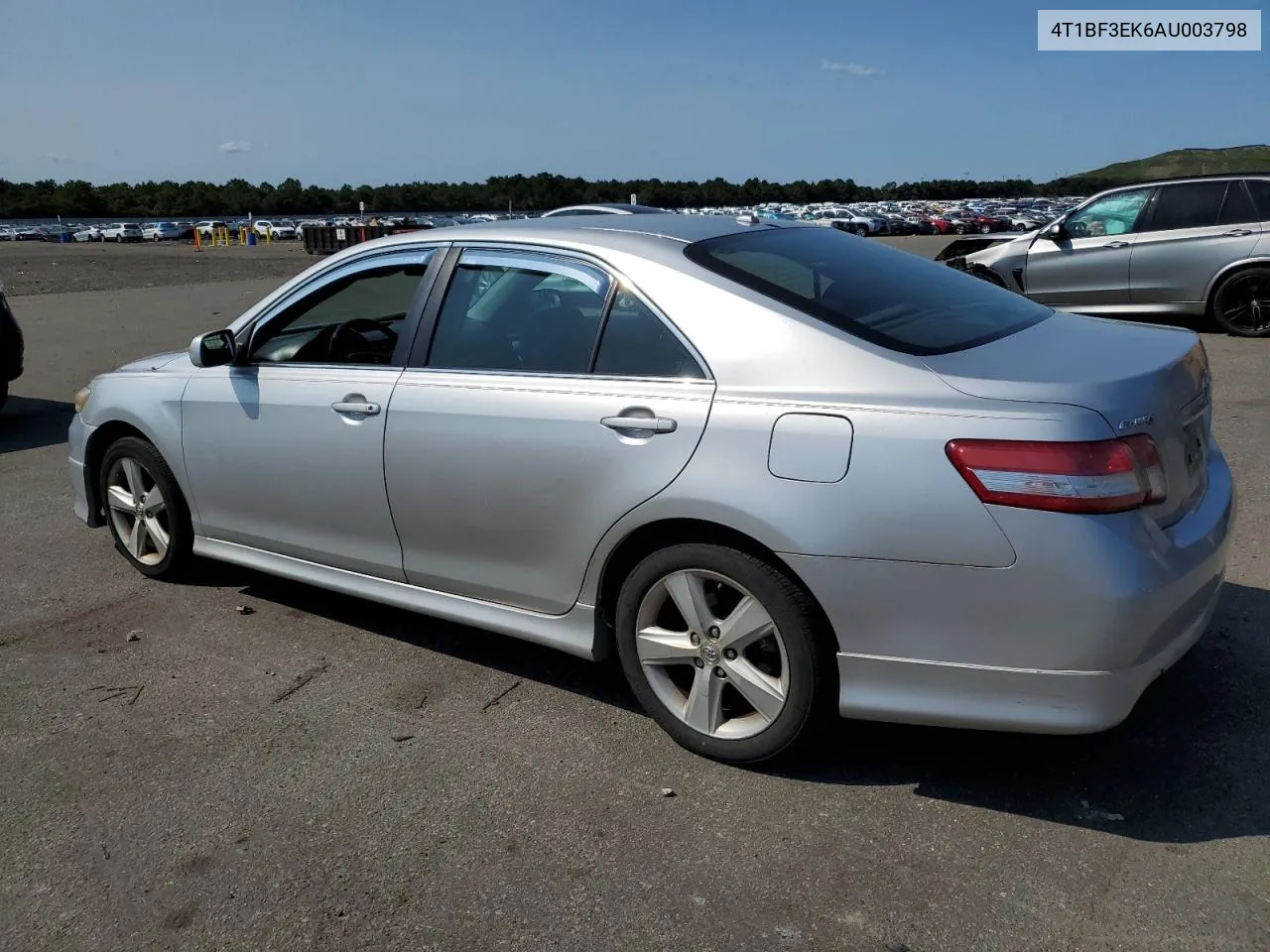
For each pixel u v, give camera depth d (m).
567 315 3.34
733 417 2.89
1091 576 2.51
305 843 2.82
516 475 3.32
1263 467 5.82
